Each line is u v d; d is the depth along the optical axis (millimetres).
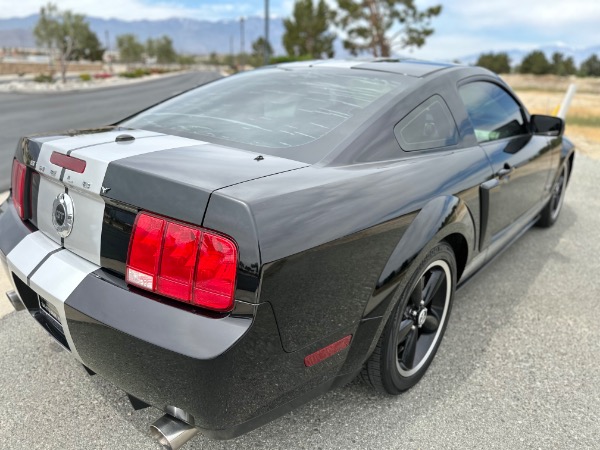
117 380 1620
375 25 33125
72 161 1706
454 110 2553
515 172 2963
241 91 2520
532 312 3117
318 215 1589
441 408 2203
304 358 1642
